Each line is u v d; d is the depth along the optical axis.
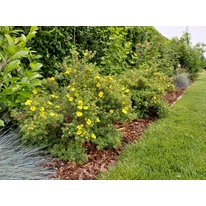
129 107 2.14
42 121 1.77
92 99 2.07
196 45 9.88
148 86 3.25
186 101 4.39
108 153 2.02
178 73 7.29
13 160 1.61
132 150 2.09
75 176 1.65
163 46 7.21
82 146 2.05
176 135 2.44
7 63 1.92
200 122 2.93
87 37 3.66
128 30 5.06
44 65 2.86
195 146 2.16
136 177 1.64
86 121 1.84
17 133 2.01
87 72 2.20
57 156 1.84
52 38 2.91
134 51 5.43
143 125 2.86
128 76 3.38
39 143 1.89
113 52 4.12
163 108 3.13
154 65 4.02
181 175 1.67
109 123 2.18
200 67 10.63
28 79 2.12
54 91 2.46
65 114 2.02
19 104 2.10
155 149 2.08
